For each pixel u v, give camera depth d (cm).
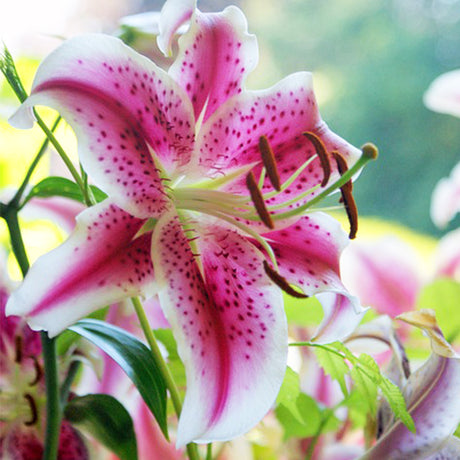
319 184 60
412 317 60
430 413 61
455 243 89
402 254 85
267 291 59
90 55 54
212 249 59
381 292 85
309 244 60
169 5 58
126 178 55
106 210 55
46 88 52
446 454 61
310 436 72
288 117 60
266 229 60
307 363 75
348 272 85
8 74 57
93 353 64
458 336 78
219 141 59
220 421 55
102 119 54
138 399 68
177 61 58
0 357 64
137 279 56
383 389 59
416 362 74
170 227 57
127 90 55
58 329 53
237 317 58
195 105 58
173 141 58
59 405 60
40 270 53
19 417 64
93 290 54
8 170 86
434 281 78
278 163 60
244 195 60
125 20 66
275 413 70
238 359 57
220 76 59
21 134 84
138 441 68
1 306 64
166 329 65
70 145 75
